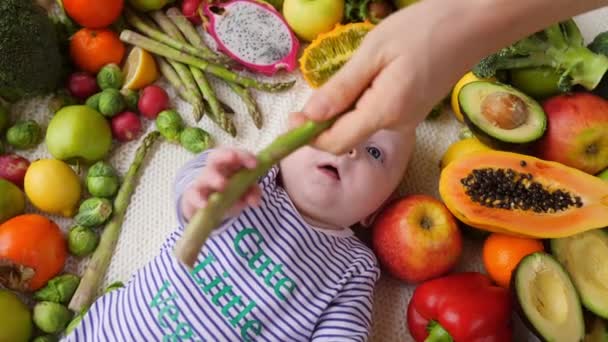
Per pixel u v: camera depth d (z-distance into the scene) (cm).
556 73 101
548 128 98
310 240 93
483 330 90
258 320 89
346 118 53
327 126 53
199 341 87
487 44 55
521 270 90
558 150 98
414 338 99
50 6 115
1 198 99
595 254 95
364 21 113
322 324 91
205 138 108
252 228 90
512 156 95
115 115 109
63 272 102
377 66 53
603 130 96
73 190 103
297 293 90
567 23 100
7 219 101
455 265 102
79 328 90
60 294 98
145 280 91
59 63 109
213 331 87
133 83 111
